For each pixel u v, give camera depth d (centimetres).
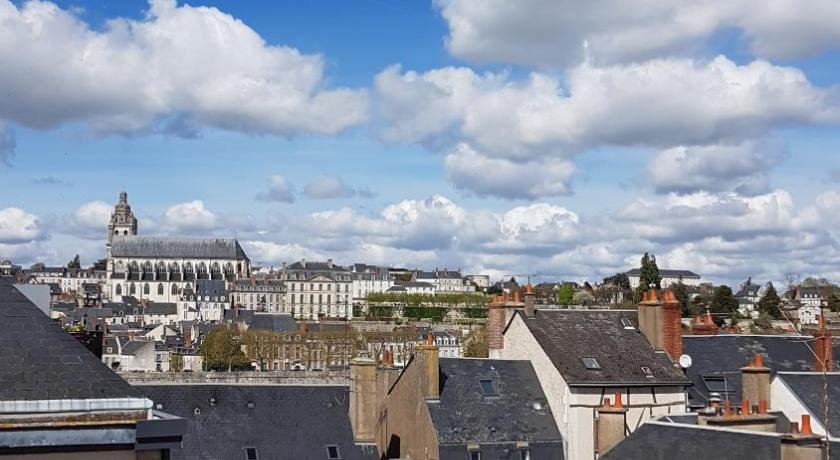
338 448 5112
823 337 5469
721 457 2967
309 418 5219
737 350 5641
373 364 5281
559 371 5059
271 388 5322
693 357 5566
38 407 1461
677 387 5188
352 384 5275
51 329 1619
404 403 5212
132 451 1516
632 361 5256
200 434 4947
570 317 5594
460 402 5009
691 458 3050
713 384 5378
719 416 3556
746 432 3009
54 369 1559
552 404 5119
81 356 1598
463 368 5231
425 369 5000
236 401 5191
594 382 5009
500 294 5888
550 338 5347
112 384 1576
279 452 4988
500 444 4853
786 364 5541
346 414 5306
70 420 1475
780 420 3822
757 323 15425
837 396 4303
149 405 1539
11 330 1588
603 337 5438
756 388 4306
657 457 3156
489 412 5003
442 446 4750
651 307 5506
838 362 5666
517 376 5272
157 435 1535
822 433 3872
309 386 5419
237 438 4991
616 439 3959
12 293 1650
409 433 5122
